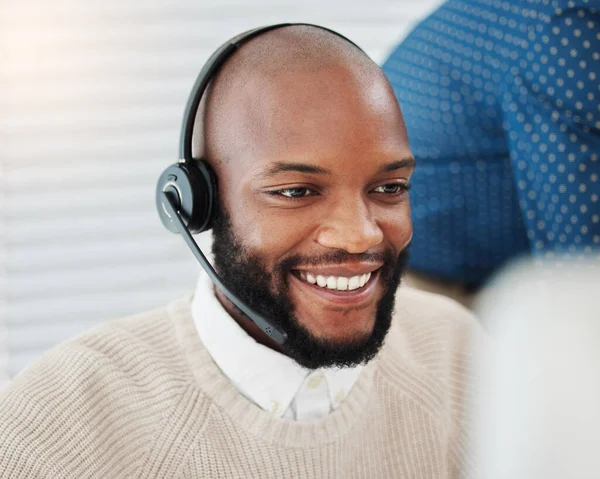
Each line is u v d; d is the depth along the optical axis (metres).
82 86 1.59
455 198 1.21
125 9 1.59
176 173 0.77
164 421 0.79
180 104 1.64
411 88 1.24
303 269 0.73
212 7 1.63
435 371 0.97
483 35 1.13
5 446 0.72
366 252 0.72
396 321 1.02
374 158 0.71
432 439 0.93
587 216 1.04
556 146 1.05
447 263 1.25
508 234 1.20
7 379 1.61
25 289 1.63
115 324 0.87
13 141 1.58
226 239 0.77
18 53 1.56
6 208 1.60
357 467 0.87
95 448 0.75
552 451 0.35
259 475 0.79
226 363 0.81
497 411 0.40
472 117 1.16
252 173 0.72
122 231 1.65
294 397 0.81
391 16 1.72
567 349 0.37
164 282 1.68
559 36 1.04
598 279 0.39
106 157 1.62
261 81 0.73
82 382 0.78
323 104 0.70
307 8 1.68
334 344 0.74
